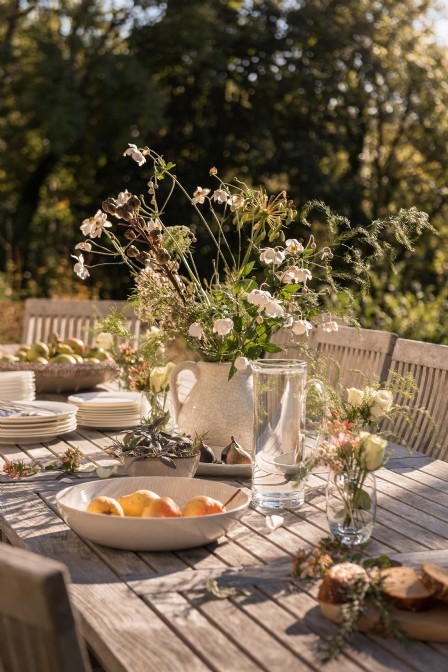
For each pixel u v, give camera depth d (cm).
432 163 1328
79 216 1270
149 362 230
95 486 171
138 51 1187
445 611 122
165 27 1145
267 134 1220
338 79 1216
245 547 155
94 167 1252
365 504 153
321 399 174
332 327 209
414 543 159
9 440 234
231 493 168
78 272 205
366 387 180
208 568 143
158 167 207
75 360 320
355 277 205
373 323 593
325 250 205
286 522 170
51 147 1118
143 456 187
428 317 591
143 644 115
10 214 1248
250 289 207
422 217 197
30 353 325
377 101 1255
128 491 173
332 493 155
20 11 1190
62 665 84
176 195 1185
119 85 1113
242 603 129
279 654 112
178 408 216
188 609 126
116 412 252
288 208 209
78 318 418
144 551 151
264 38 1175
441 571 125
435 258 1238
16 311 761
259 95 1227
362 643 117
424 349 270
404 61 1223
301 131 1222
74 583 136
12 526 165
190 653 113
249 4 1227
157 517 151
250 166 1202
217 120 1223
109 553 150
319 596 124
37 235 1263
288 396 177
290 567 143
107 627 120
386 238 1097
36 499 183
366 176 1327
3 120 1209
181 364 214
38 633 86
